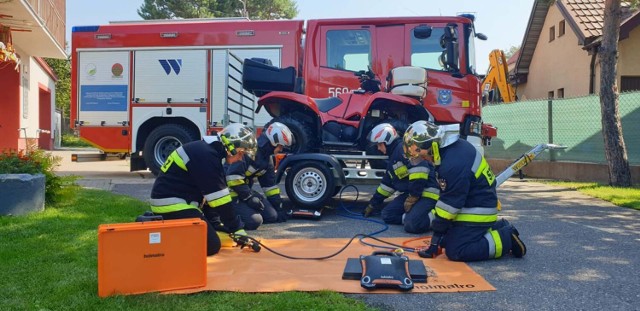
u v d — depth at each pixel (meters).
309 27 9.70
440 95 8.98
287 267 4.39
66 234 5.29
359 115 7.74
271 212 6.60
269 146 6.45
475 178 4.66
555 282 4.09
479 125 9.09
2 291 3.61
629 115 11.48
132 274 3.63
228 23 10.72
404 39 9.40
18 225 5.62
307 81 9.66
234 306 3.41
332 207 7.83
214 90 10.75
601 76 10.59
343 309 3.35
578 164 12.34
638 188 10.11
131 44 11.01
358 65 9.55
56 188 7.00
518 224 6.61
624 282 4.10
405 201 6.30
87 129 11.18
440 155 4.72
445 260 4.71
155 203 4.70
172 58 10.89
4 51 10.91
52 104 26.17
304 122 7.79
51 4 13.77
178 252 3.73
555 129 13.14
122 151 11.12
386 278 3.82
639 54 15.87
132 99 11.01
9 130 14.94
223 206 4.69
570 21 17.70
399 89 7.75
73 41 11.20
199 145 4.68
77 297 3.51
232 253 4.91
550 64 20.78
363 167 7.59
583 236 5.87
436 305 3.55
